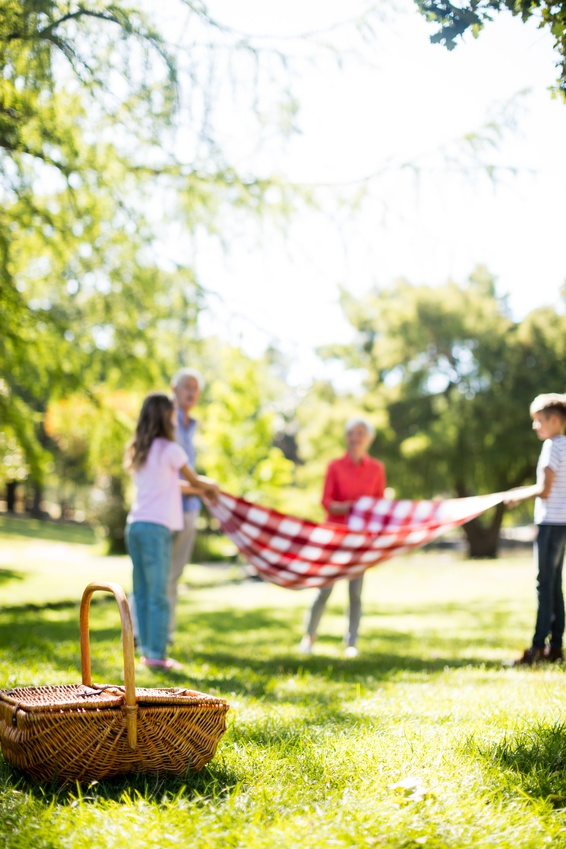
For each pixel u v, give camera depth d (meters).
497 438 26.33
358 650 7.13
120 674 4.73
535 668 5.12
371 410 28.53
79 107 6.36
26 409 9.85
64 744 2.51
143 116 6.42
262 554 6.61
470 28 3.71
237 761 2.85
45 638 7.07
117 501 25.23
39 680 4.21
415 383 28.06
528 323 26.69
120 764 2.58
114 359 9.16
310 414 28.89
